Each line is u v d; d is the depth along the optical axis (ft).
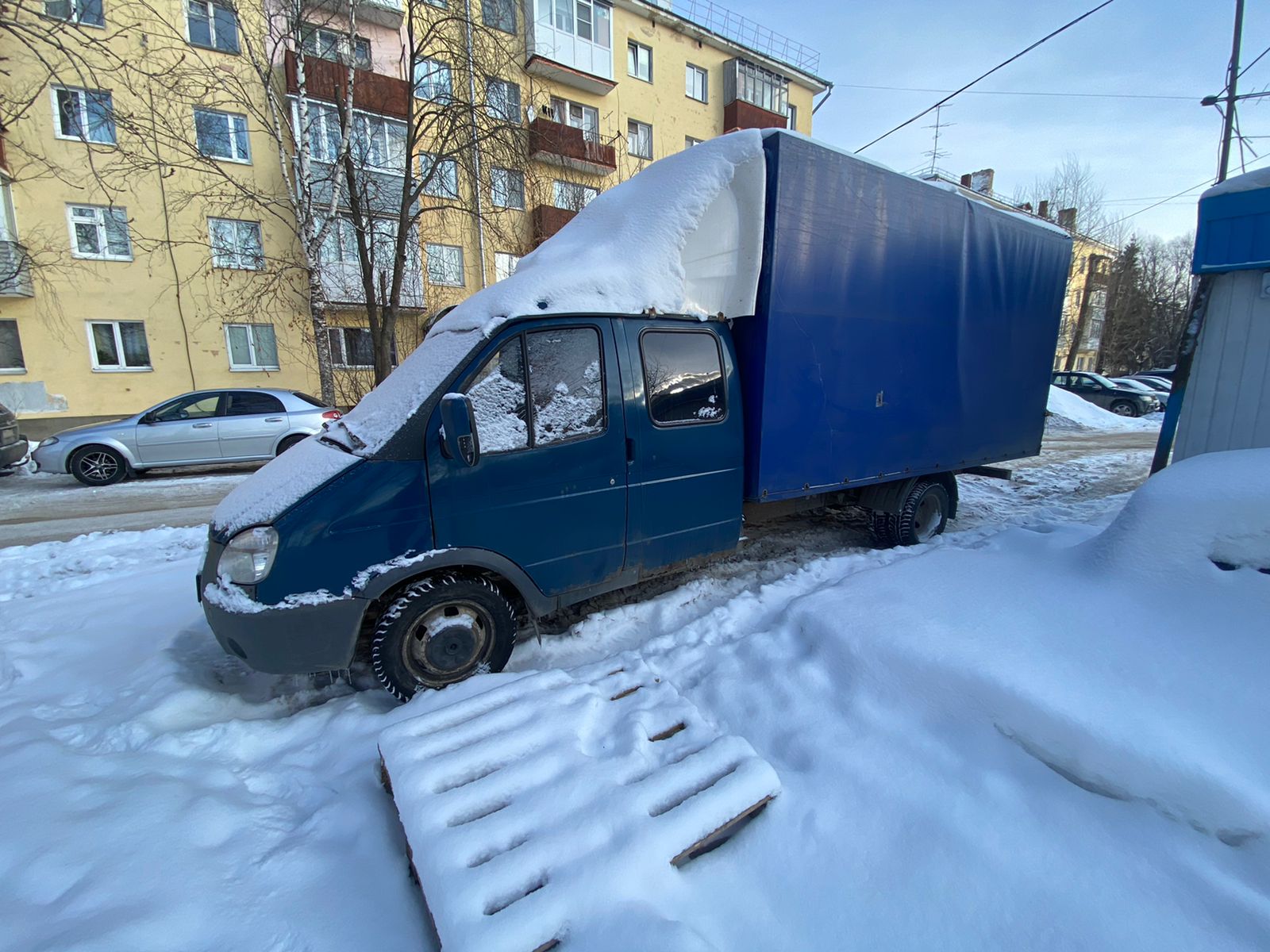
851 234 13.28
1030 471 30.04
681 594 13.47
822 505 15.67
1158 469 14.53
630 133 72.13
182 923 5.19
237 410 32.35
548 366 9.95
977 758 6.82
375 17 49.03
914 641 8.34
